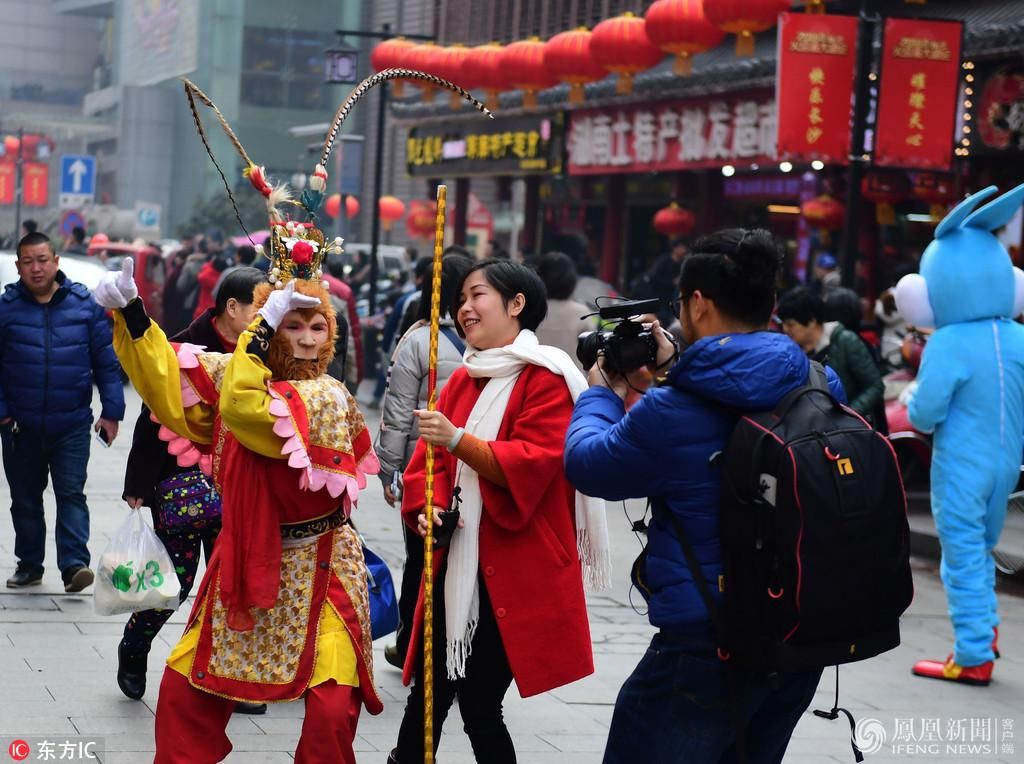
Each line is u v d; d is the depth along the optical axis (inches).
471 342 189.2
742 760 146.2
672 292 724.7
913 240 714.8
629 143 819.4
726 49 784.3
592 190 1018.1
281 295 166.6
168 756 168.7
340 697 168.6
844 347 357.4
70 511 302.4
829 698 266.7
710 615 146.0
